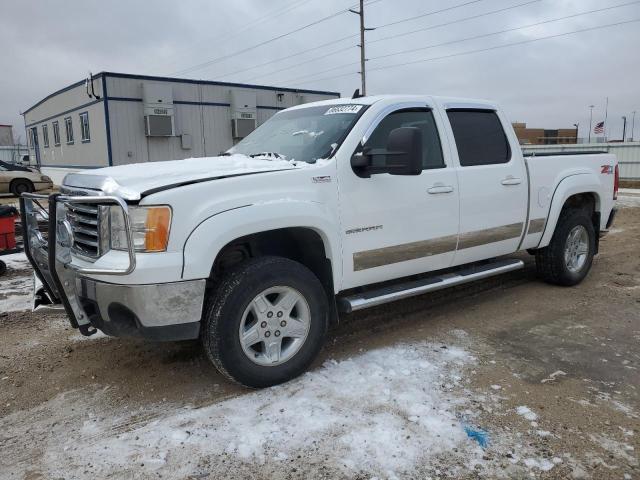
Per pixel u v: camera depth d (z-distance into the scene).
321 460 2.81
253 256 3.89
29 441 3.05
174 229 3.14
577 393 3.51
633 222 11.73
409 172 3.68
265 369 3.54
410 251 4.34
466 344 4.36
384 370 3.85
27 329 4.84
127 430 3.13
